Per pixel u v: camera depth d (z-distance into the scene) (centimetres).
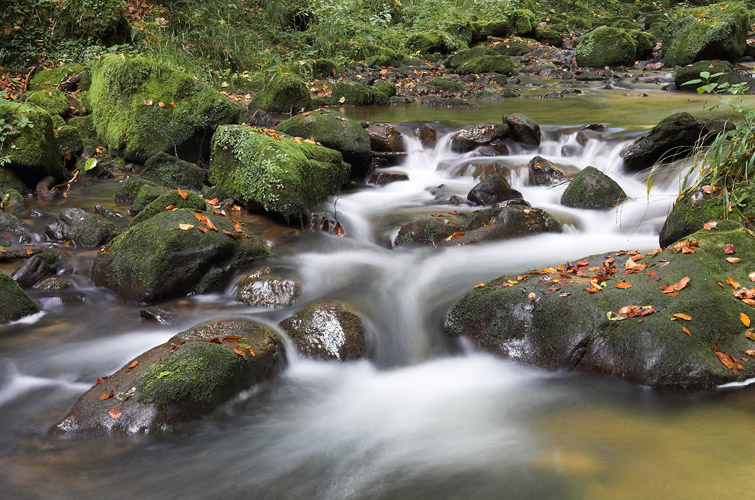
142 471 339
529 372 435
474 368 450
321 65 1539
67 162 874
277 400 411
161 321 498
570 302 434
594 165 866
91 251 614
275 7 1614
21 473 335
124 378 385
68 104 1024
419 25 2048
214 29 1416
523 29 2261
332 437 371
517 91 1452
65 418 369
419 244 647
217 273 551
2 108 761
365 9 1983
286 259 602
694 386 389
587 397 399
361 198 801
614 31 1786
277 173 674
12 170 760
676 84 1412
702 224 527
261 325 460
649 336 401
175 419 367
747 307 420
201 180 806
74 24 1255
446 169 893
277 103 1140
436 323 500
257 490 324
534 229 654
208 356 389
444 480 327
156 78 903
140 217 618
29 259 563
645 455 335
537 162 822
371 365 461
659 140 790
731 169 555
